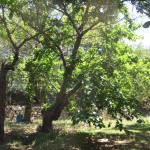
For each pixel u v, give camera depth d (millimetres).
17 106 24391
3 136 11914
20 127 16234
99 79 10734
